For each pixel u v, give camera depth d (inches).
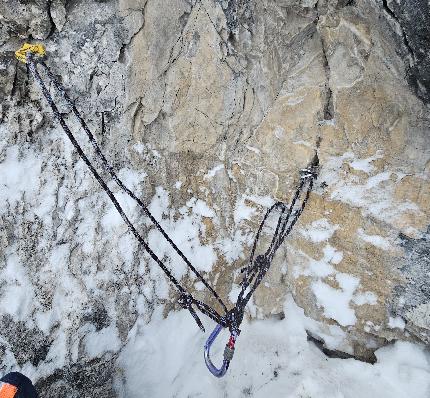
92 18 103.6
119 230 122.1
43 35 100.2
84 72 108.3
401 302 118.6
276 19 117.0
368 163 120.1
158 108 121.0
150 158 127.0
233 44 118.5
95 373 123.5
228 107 126.5
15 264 105.7
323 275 132.3
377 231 120.4
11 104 101.4
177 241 136.1
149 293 132.2
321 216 130.2
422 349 119.6
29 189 107.0
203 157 134.3
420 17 87.7
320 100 122.3
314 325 137.9
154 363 135.6
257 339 145.8
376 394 120.3
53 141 109.5
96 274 119.8
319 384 125.6
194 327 143.3
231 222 143.5
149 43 111.1
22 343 107.4
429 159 109.3
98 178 101.3
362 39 109.9
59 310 113.8
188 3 110.0
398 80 106.3
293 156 129.4
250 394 135.0
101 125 116.0
